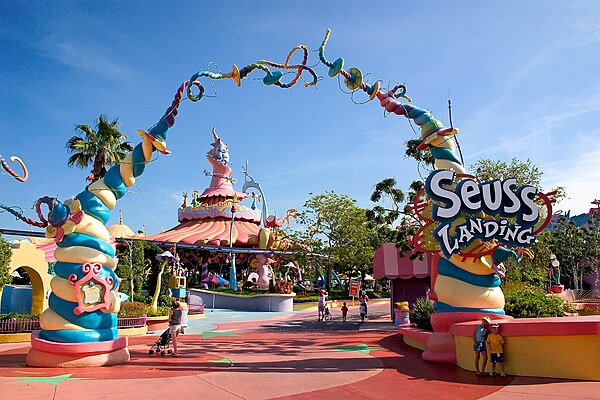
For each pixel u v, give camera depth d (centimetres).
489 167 2927
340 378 1066
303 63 1509
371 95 1521
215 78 1415
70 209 1234
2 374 1055
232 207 5550
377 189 2995
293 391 923
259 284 5203
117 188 1324
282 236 5462
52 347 1162
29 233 3547
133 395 862
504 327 1084
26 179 1226
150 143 1334
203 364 1253
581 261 5903
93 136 2978
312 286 5788
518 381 1001
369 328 2438
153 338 1983
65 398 830
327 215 5081
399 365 1259
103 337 1230
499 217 1325
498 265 1344
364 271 5344
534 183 2847
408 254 2748
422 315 1756
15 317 1936
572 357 1002
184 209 6212
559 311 1595
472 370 1150
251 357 1405
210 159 6425
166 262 3262
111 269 1303
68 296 1208
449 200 1314
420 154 2844
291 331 2338
